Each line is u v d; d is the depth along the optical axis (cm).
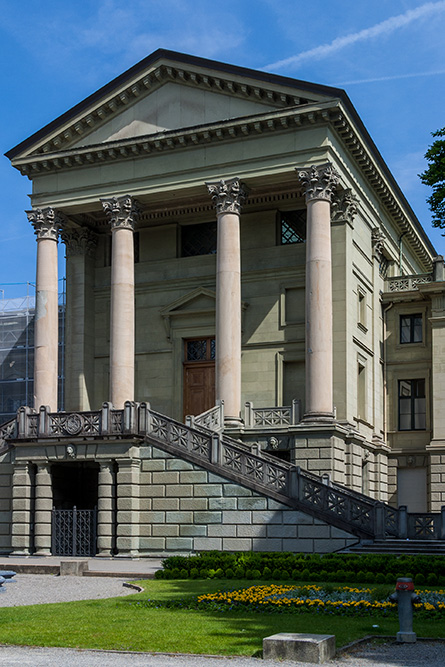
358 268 4175
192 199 4372
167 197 4119
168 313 4372
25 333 5734
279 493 3019
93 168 4200
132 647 1360
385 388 4659
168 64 4012
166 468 3244
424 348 4638
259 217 4284
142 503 3262
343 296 3906
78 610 1781
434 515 2814
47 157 4231
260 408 3825
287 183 4131
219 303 3828
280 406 3991
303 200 4212
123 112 4175
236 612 1750
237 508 3080
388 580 2264
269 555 2623
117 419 3334
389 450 4528
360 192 4219
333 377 3866
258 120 3803
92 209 4269
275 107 3859
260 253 4241
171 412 4325
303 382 4088
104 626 1556
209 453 3186
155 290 4466
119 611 1764
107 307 4591
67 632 1493
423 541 2748
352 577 2309
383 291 4747
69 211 4309
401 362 4656
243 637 1440
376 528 2827
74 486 3659
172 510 3203
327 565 2419
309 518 2939
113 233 4116
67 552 3397
